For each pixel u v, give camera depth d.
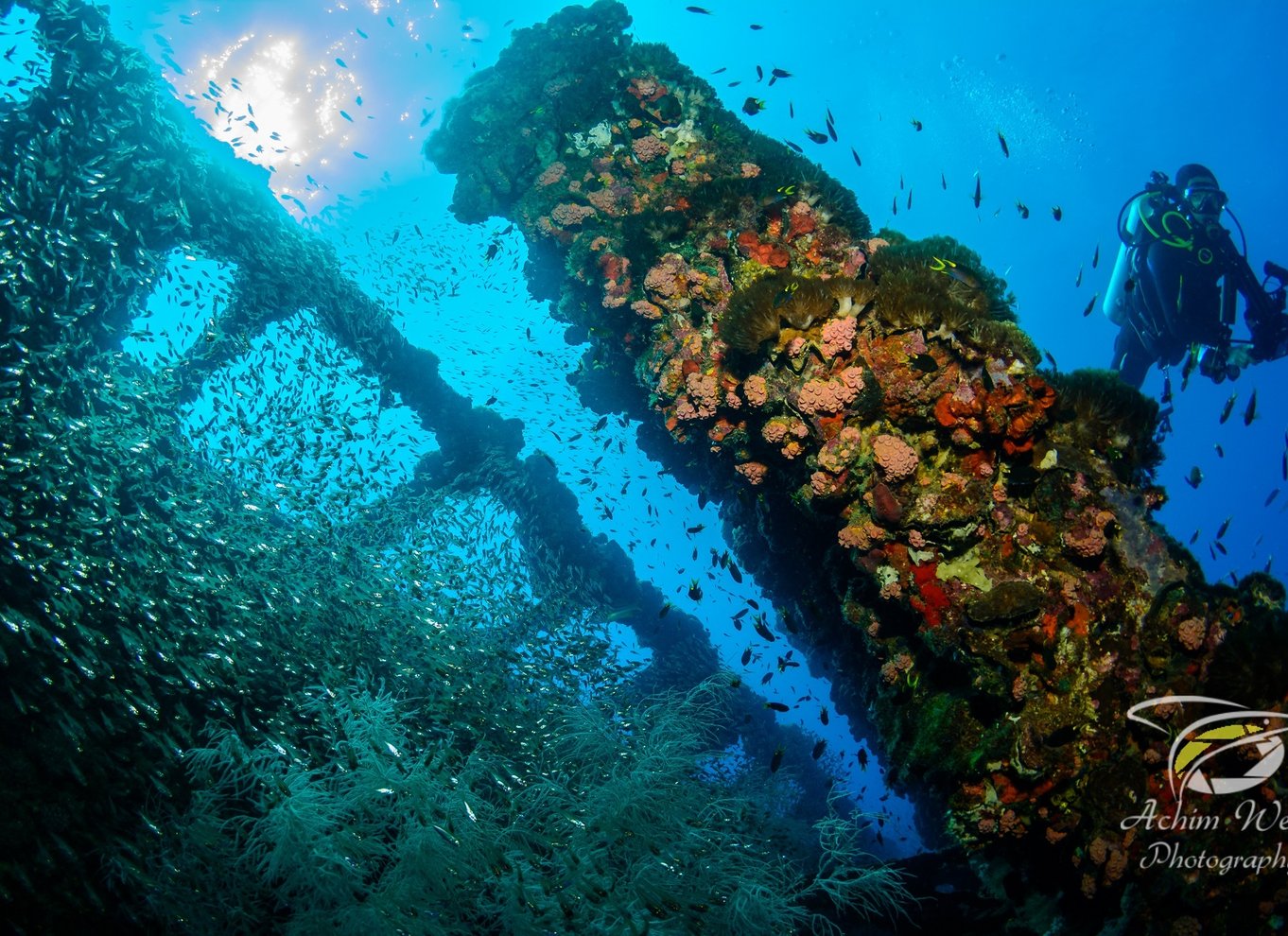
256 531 6.87
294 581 6.68
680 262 5.84
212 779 5.21
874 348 4.56
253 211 8.39
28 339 6.27
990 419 4.23
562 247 7.06
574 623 8.21
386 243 11.07
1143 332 11.18
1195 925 3.63
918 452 4.46
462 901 4.93
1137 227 11.03
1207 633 3.95
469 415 10.38
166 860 4.59
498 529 8.35
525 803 5.58
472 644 7.09
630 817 5.48
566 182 7.12
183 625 5.76
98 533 5.64
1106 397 4.71
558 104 7.30
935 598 4.30
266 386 7.65
